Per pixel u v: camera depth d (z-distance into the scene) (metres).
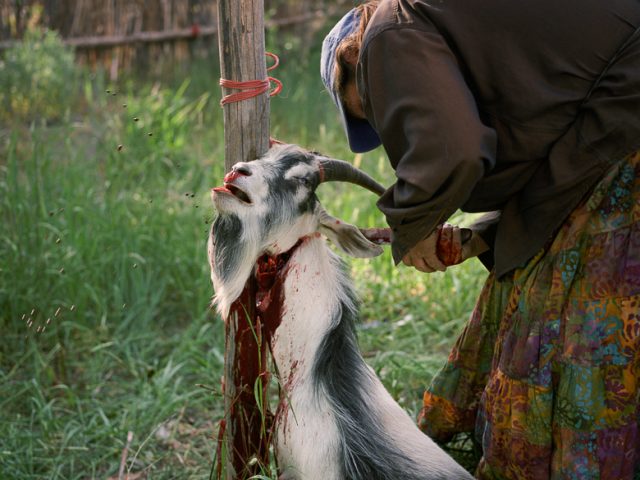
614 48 2.41
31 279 4.69
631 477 2.63
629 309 2.51
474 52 2.40
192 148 6.89
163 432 3.82
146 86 7.66
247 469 2.81
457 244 2.83
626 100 2.37
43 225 4.85
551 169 2.47
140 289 4.69
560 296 2.57
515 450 2.71
